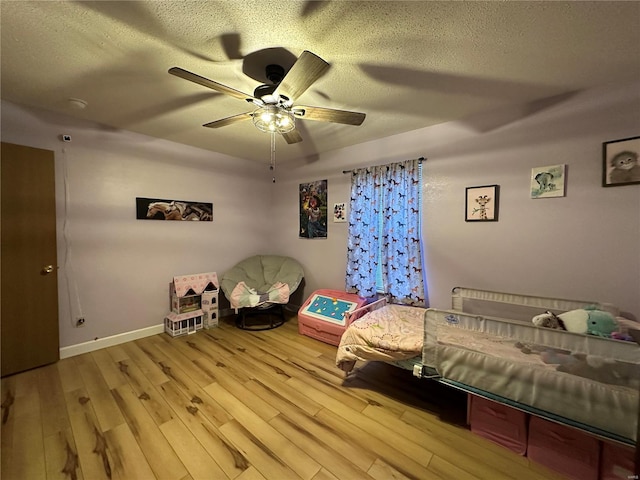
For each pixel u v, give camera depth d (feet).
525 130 7.14
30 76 5.93
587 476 4.20
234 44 4.90
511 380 4.58
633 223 5.94
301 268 12.19
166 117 8.13
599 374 3.93
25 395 6.34
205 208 11.49
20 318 7.32
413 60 5.33
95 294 8.75
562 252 6.75
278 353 8.68
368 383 7.00
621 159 6.00
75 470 4.40
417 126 8.79
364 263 10.16
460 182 8.23
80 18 4.24
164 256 10.34
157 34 4.62
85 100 7.06
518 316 7.00
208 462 4.58
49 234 7.75
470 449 4.90
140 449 4.83
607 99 6.15
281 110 5.74
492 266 7.75
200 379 7.10
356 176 10.40
